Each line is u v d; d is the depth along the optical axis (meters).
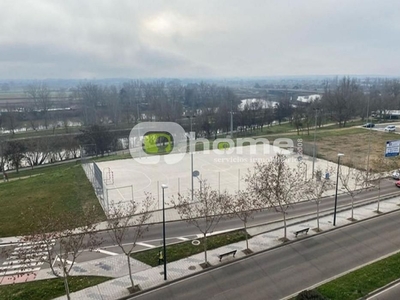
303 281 25.69
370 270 26.75
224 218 37.81
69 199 45.09
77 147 81.75
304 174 50.22
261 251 30.45
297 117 100.31
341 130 96.94
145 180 52.72
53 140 81.69
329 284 24.94
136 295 24.42
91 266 28.45
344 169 56.72
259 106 128.62
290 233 34.09
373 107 117.94
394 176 52.56
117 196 45.56
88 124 109.75
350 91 140.00
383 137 85.31
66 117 121.38
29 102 175.88
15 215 40.31
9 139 84.62
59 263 28.34
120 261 29.23
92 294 24.47
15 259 29.97
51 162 80.12
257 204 33.81
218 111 114.81
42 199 45.53
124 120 120.88
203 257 29.61
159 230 35.53
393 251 30.08
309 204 42.59
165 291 24.84
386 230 34.47
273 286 25.16
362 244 31.53
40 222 25.86
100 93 169.62
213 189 47.09
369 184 46.69
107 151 84.31
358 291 24.00
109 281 26.11
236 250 30.50
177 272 27.25
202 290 24.89
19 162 73.44
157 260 29.20
